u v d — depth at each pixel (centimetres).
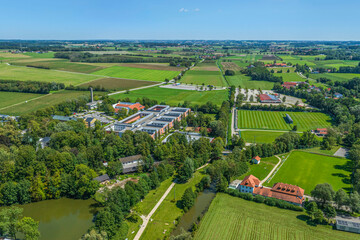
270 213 13675
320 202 14212
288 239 11800
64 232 12612
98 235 11094
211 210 13962
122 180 17175
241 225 12756
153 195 15525
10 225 11662
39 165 15725
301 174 17938
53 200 15200
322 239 11800
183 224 13088
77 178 15538
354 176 16600
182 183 16900
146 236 12194
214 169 16962
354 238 11844
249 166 19238
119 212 12719
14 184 14750
